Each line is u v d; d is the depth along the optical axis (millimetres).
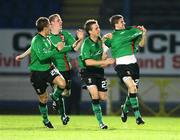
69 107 56438
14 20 69750
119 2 71625
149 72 60844
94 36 33438
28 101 61719
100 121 34438
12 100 61719
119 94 60000
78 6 71188
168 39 60969
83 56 33250
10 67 61625
